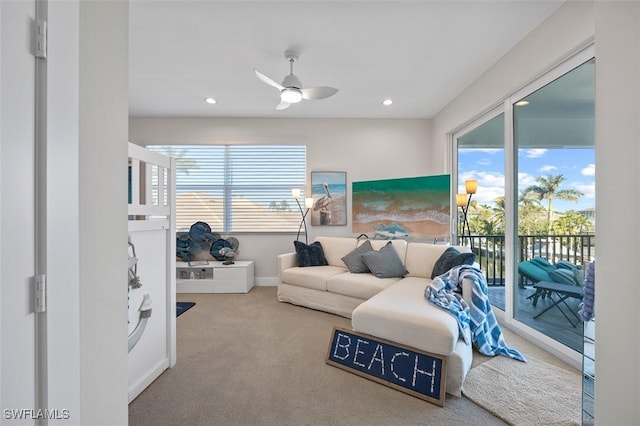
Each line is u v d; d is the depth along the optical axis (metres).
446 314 1.95
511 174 2.79
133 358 1.76
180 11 2.16
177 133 4.59
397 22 2.30
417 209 3.92
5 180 0.60
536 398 1.72
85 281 0.84
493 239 3.15
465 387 1.83
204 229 4.44
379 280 3.13
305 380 1.93
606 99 0.99
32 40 0.65
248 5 2.10
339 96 3.78
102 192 0.91
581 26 1.97
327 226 4.67
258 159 4.69
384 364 1.92
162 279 2.04
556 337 2.27
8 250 0.60
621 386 0.94
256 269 4.66
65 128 0.73
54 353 0.69
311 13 2.19
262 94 3.71
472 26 2.36
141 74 3.17
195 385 1.87
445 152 4.15
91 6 0.86
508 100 2.82
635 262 0.90
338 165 4.66
